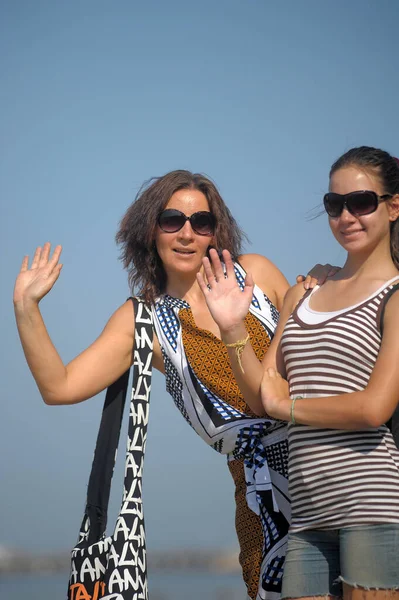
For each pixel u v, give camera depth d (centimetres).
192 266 438
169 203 440
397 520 308
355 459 317
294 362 338
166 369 435
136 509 405
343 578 313
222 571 3716
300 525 330
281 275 462
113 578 395
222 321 354
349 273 346
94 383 429
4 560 3406
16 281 410
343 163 341
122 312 446
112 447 431
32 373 416
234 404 414
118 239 459
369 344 323
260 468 402
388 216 339
